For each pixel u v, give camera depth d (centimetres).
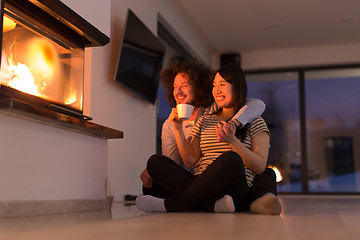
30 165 171
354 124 713
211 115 213
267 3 519
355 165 711
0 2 152
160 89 484
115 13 362
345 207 277
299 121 723
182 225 126
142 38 390
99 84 329
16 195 163
